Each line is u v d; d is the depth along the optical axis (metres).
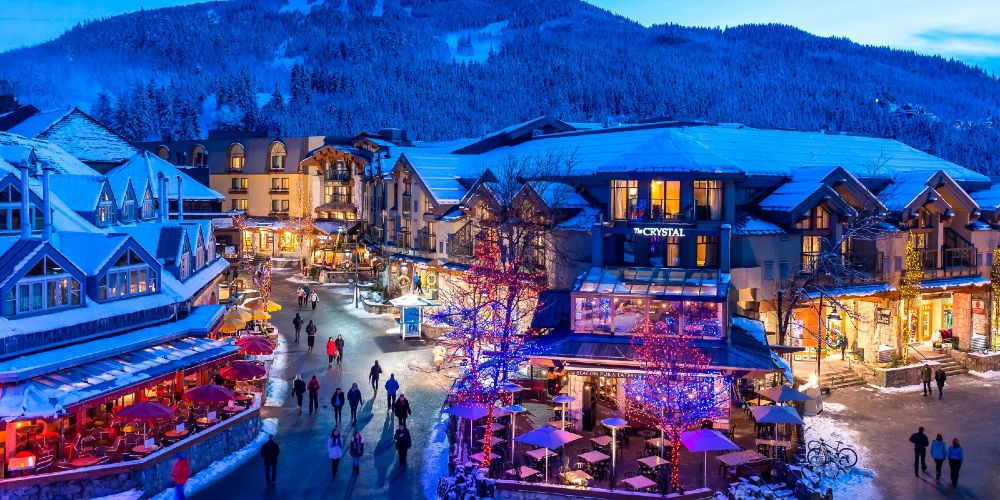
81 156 63.97
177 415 33.97
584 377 37.16
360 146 95.75
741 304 43.62
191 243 45.62
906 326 50.75
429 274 66.50
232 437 33.84
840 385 45.84
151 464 29.14
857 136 65.19
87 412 32.97
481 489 29.62
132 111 166.25
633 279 39.12
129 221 46.91
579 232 44.78
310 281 84.06
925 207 50.47
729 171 41.47
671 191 42.38
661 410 31.14
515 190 50.75
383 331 58.41
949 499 30.14
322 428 37.34
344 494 29.70
